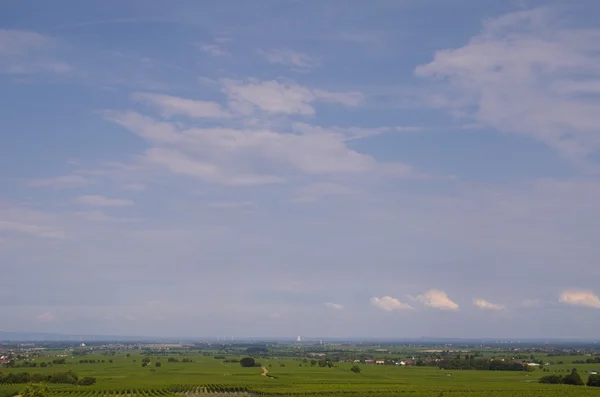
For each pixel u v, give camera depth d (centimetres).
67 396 17288
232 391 18938
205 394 18100
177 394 18050
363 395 17138
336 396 16938
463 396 16688
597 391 18262
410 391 18262
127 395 17825
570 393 17512
